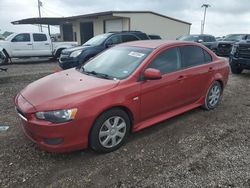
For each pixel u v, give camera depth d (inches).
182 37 727.7
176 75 173.8
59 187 115.3
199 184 117.7
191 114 207.2
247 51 359.6
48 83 150.8
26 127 133.2
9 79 356.5
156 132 172.1
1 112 208.4
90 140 136.5
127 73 154.1
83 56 375.9
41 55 591.8
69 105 124.8
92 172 126.3
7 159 136.3
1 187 114.6
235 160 138.2
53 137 124.6
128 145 153.6
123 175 124.1
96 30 975.0
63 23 1130.7
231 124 189.0
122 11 824.9
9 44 547.8
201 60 201.0
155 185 117.0
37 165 131.5
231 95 269.9
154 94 160.2
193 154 144.3
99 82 145.7
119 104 140.9
